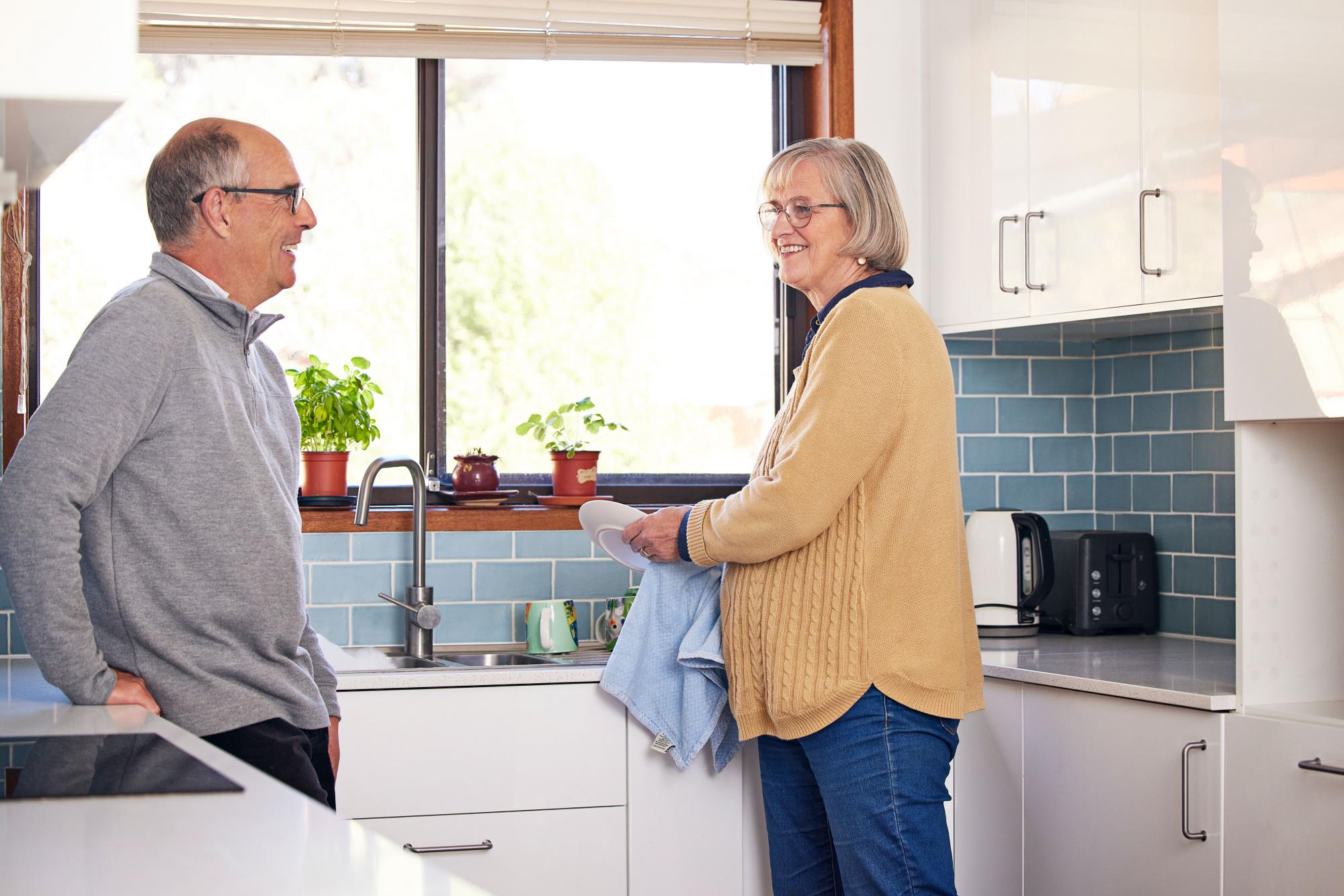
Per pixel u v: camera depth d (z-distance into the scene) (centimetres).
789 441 200
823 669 197
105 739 124
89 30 93
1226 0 202
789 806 221
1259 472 202
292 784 159
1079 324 277
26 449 143
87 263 271
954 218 291
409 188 293
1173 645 271
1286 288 192
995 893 246
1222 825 198
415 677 233
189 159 168
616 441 303
